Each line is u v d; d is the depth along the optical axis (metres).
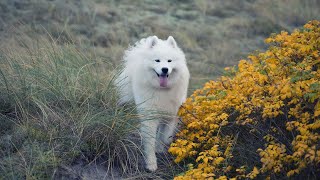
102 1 12.37
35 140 4.94
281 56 4.93
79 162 4.94
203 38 10.97
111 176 4.94
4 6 11.00
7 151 4.88
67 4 11.69
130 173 5.03
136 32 10.70
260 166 4.64
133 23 11.16
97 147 5.07
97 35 10.19
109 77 6.06
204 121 4.82
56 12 11.01
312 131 4.25
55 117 5.20
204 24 11.72
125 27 10.90
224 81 5.47
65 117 5.27
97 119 5.12
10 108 5.43
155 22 11.36
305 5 12.88
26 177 4.51
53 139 5.00
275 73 4.74
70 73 5.73
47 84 5.53
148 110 5.25
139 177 4.98
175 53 5.39
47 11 11.05
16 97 5.36
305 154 3.92
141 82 5.38
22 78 5.55
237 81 5.09
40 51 6.14
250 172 4.29
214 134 5.16
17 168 4.66
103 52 9.05
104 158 5.10
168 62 5.29
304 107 4.40
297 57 5.07
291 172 3.96
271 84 4.69
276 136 4.66
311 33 5.03
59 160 4.80
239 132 5.03
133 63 5.74
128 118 5.18
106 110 5.25
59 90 5.47
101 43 10.00
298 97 4.39
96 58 6.46
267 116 4.54
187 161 5.25
